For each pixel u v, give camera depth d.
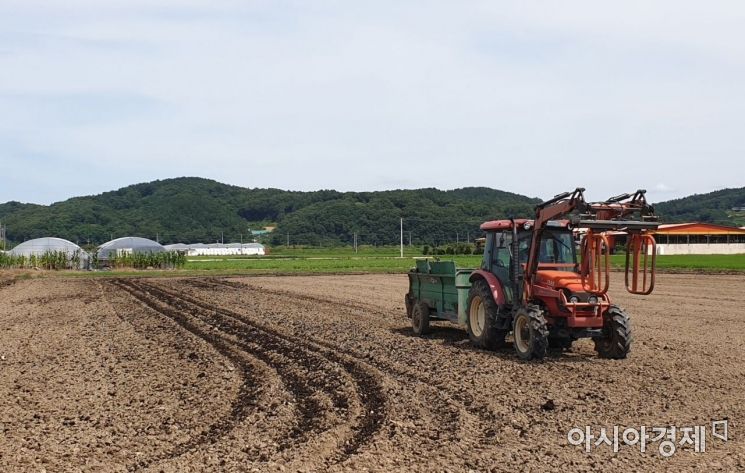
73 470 7.17
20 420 9.20
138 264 60.00
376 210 173.12
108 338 16.58
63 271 56.25
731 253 79.44
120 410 9.66
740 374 11.40
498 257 13.94
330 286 35.09
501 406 9.38
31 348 15.30
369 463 7.20
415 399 9.76
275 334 16.55
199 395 10.43
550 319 12.78
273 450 7.70
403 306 23.50
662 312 20.94
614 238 12.45
